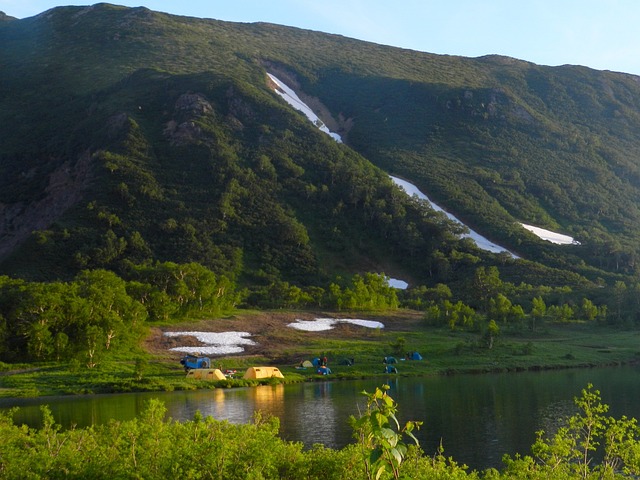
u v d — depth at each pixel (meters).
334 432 36.47
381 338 85.19
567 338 91.38
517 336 91.88
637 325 102.50
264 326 87.94
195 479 13.88
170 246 136.50
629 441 15.77
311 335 85.06
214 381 60.56
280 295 108.81
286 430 37.12
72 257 125.75
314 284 136.25
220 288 96.12
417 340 84.25
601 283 138.25
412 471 14.80
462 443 34.06
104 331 68.81
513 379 61.66
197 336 79.44
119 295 73.81
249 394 53.88
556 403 46.25
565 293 122.88
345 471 14.23
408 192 198.12
